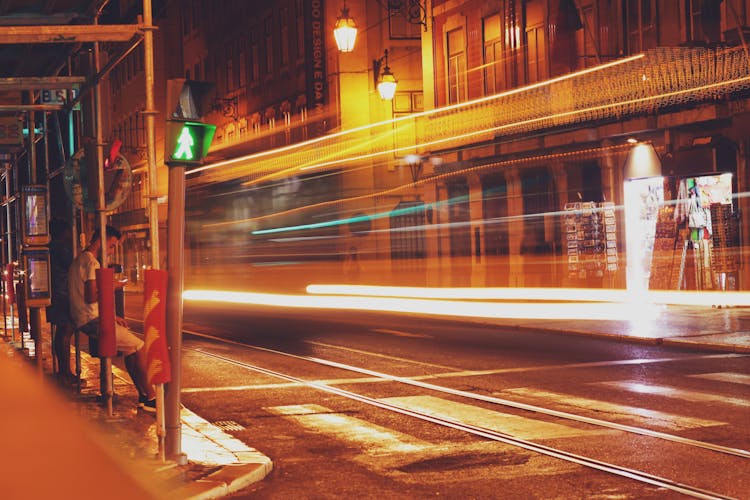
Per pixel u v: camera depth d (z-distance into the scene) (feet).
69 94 46.34
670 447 27.66
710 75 69.77
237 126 168.96
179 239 25.72
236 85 169.99
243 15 164.66
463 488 23.91
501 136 96.58
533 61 93.76
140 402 34.50
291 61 145.07
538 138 91.15
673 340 52.70
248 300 128.47
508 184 98.78
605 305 78.54
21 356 55.72
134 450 26.53
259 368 48.39
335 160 131.13
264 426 32.94
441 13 109.60
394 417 33.86
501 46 98.63
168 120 25.09
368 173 127.54
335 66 130.82
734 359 46.68
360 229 127.85
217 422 33.88
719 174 69.77
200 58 189.06
